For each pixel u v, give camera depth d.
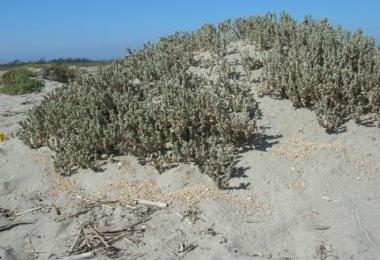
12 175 7.11
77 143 7.05
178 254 5.09
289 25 8.91
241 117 6.74
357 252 4.95
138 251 5.20
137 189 6.34
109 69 9.24
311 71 7.13
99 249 5.28
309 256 4.96
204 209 5.79
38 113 8.23
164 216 5.79
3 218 6.10
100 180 6.65
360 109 6.75
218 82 7.71
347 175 6.07
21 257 5.28
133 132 6.86
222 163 6.20
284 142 6.65
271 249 5.12
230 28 9.93
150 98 7.58
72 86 8.98
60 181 6.83
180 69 8.38
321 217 5.50
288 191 5.91
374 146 6.48
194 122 6.80
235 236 5.32
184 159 6.53
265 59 7.94
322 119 6.77
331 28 8.70
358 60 7.51
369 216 5.44
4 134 9.09
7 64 32.91
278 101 7.45
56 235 5.67
